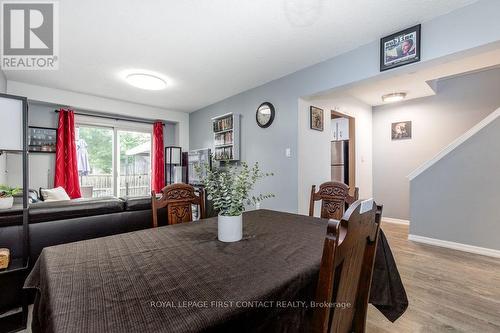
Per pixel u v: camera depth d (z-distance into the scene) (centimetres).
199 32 231
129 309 64
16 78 346
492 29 179
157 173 537
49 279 80
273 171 356
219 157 417
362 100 459
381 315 173
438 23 204
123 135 521
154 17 208
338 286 69
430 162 327
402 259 271
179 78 351
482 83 380
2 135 165
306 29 225
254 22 216
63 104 406
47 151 418
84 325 57
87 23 217
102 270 88
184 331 57
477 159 292
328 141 381
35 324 91
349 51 268
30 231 176
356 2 189
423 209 333
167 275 84
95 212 202
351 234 67
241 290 74
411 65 222
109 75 337
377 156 495
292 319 87
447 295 195
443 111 416
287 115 338
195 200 194
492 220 281
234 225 122
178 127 563
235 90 405
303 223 161
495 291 201
